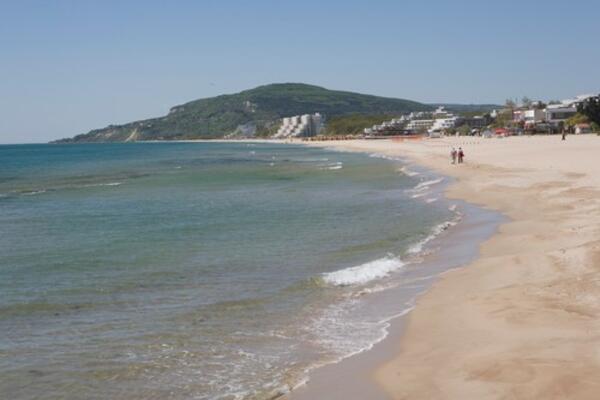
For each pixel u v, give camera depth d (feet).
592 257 48.08
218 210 101.04
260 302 44.47
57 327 39.34
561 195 92.07
